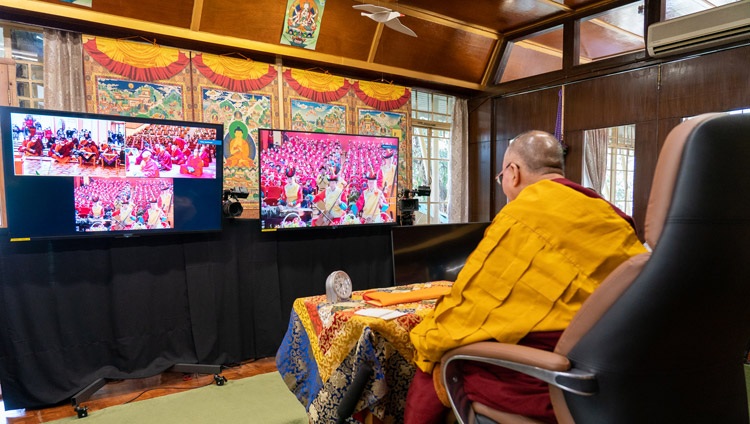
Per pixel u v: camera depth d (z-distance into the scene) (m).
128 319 2.85
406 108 4.59
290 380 1.96
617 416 0.82
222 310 3.20
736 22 3.29
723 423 0.89
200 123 2.90
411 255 2.36
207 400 2.54
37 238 2.49
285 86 3.83
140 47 3.19
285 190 3.43
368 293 1.99
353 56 4.14
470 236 2.58
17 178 2.40
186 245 3.05
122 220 2.72
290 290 3.60
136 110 3.18
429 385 1.29
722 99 3.48
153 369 2.90
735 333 0.86
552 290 1.03
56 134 2.48
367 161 3.83
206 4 3.27
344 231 3.89
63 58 2.97
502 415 1.07
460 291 1.15
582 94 4.37
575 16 4.32
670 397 0.83
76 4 2.90
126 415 2.36
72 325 2.70
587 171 4.37
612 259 1.02
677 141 0.76
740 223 0.75
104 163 2.63
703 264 0.73
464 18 4.35
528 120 4.82
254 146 3.68
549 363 0.89
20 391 2.54
